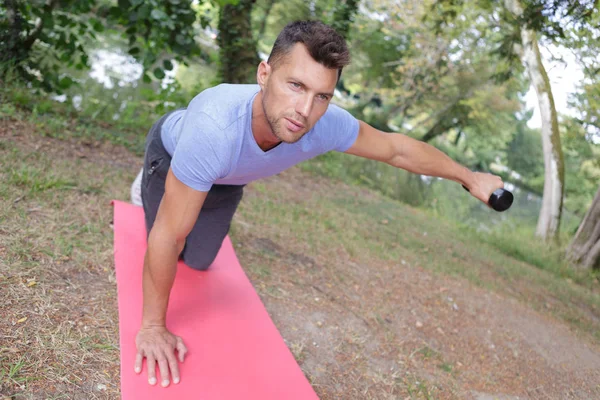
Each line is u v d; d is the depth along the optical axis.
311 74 1.74
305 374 2.57
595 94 6.72
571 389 3.37
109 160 4.80
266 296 3.15
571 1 4.92
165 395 2.04
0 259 2.53
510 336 3.88
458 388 2.91
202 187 2.03
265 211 4.83
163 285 2.18
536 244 8.95
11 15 5.88
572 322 4.81
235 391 2.17
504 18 6.71
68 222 3.15
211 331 2.51
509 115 20.11
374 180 11.56
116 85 8.97
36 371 1.97
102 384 2.04
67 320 2.30
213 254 2.99
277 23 15.45
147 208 2.89
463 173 2.48
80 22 6.30
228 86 2.12
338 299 3.48
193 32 6.16
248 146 2.07
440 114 18.89
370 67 19.62
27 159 3.92
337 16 9.55
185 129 2.03
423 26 14.94
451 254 5.96
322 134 2.23
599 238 8.27
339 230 5.10
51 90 6.28
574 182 14.99
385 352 3.03
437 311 3.87
